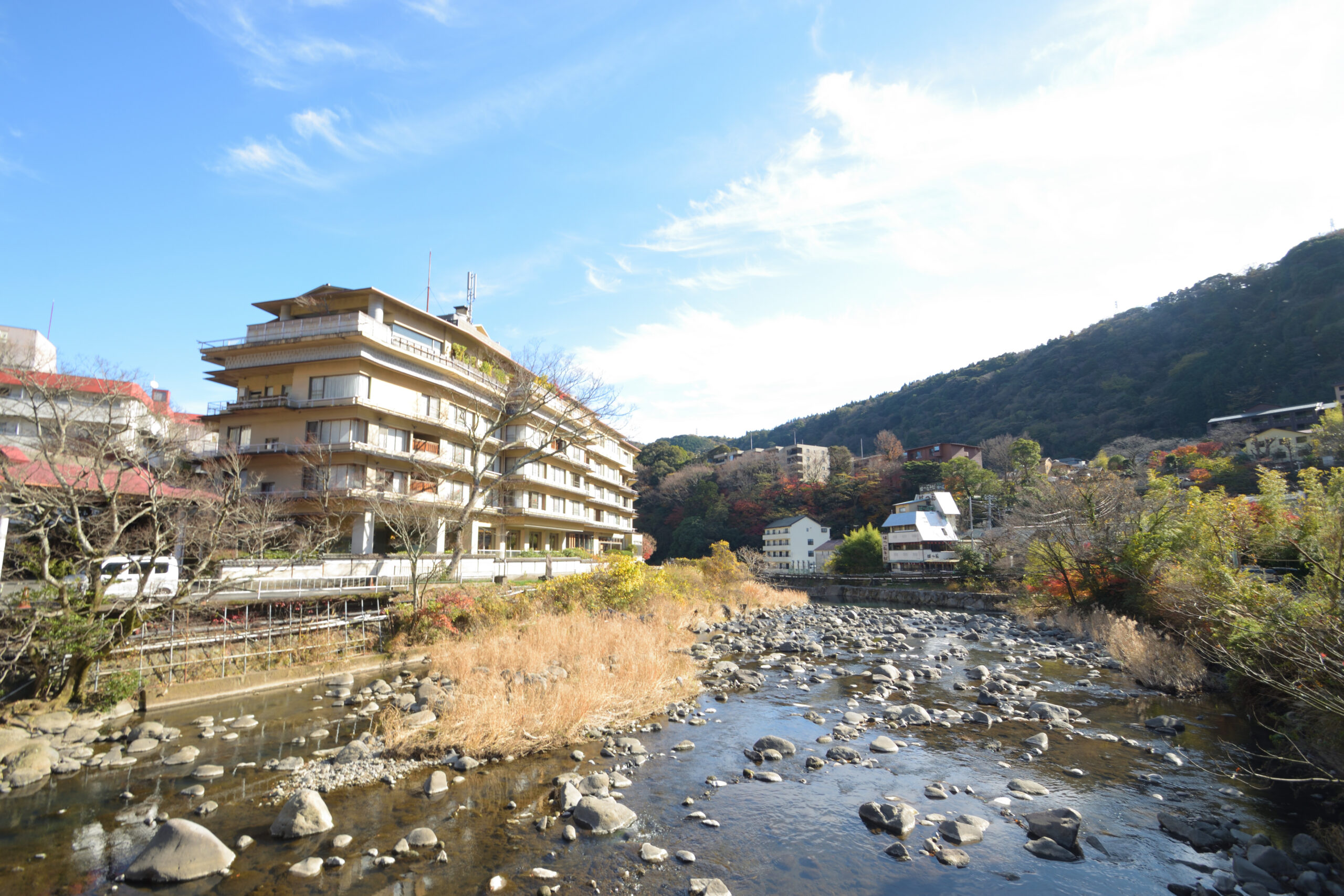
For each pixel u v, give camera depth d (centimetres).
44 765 982
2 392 1486
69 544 1544
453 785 943
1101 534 2619
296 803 805
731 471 10175
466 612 2164
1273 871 684
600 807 820
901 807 838
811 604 4622
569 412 3023
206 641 1543
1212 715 1327
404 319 3303
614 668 1619
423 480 3175
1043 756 1094
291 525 2211
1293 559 1585
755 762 1078
